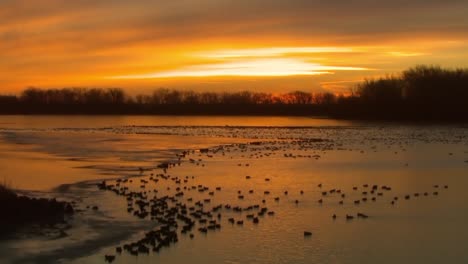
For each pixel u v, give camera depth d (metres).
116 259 21.25
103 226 25.75
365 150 65.31
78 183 37.44
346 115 175.88
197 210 29.38
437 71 165.62
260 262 21.25
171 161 52.50
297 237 24.58
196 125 138.75
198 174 42.94
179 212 28.66
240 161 52.94
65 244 22.98
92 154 59.31
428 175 42.94
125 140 82.69
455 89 159.25
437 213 29.36
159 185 37.19
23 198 28.27
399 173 44.09
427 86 162.00
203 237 24.38
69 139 84.00
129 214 28.09
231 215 28.53
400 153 61.34
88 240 23.58
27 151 62.53
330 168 47.31
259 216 28.36
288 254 22.22
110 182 38.25
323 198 33.22
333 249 22.89
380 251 22.72
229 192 34.91
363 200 32.69
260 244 23.45
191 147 69.94
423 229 26.08
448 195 34.38
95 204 30.41
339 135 95.12
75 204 30.28
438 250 22.88
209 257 21.70
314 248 23.02
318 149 67.00
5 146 69.50
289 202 31.98
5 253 21.66
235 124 144.62
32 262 20.70
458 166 48.75
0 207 26.83
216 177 41.28
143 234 24.61
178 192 34.53
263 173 43.72
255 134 99.12
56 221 26.44
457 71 163.88
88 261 20.95
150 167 47.31
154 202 30.88
